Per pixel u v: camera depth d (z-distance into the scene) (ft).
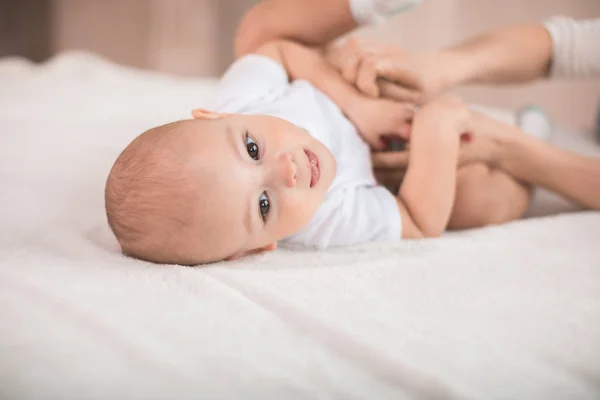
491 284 2.31
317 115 3.22
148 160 2.63
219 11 9.00
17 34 8.79
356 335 1.85
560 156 3.38
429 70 3.25
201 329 1.93
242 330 1.93
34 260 2.49
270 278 2.33
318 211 2.94
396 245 2.87
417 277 2.36
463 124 3.12
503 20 7.76
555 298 2.19
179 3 9.01
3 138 4.18
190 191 2.55
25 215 3.13
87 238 2.92
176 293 2.18
